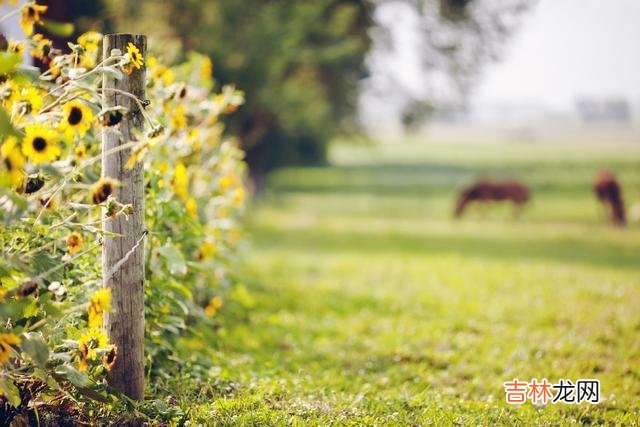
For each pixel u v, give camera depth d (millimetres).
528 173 51344
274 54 14977
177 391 4500
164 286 4590
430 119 21984
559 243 17484
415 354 6227
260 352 6156
